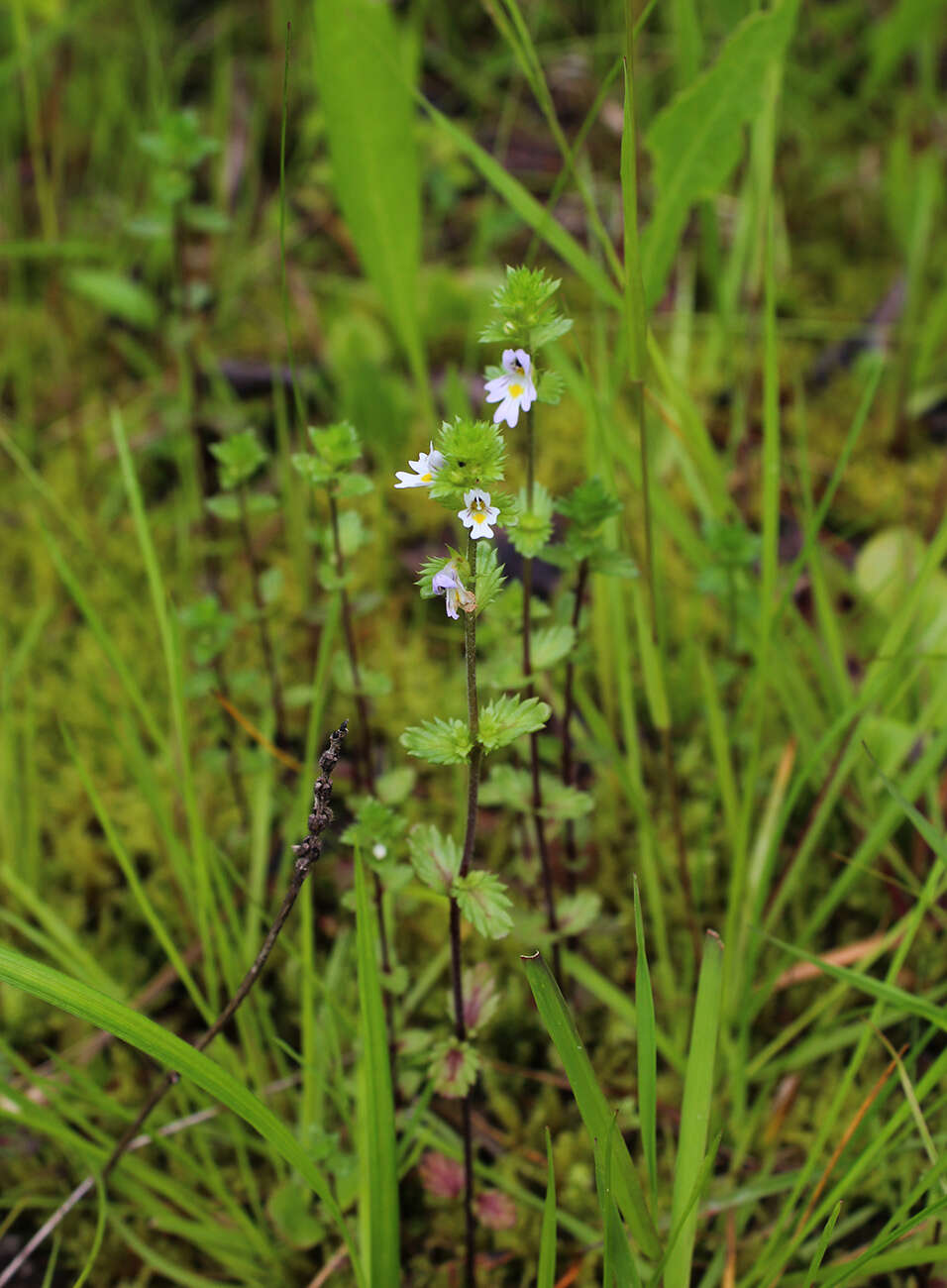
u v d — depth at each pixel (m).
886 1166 0.32
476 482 0.22
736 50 0.30
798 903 0.36
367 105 0.36
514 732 0.23
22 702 0.43
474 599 0.22
